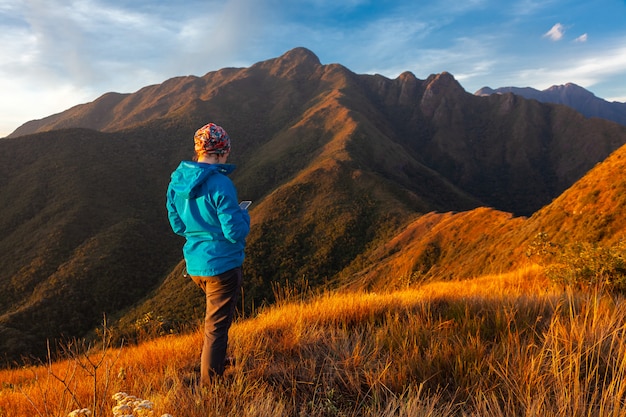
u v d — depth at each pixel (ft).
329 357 9.50
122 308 321.73
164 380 9.26
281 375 9.23
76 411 5.96
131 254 377.09
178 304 234.38
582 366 8.36
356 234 353.51
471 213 242.58
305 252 341.00
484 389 7.77
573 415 6.63
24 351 230.68
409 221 347.36
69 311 295.69
